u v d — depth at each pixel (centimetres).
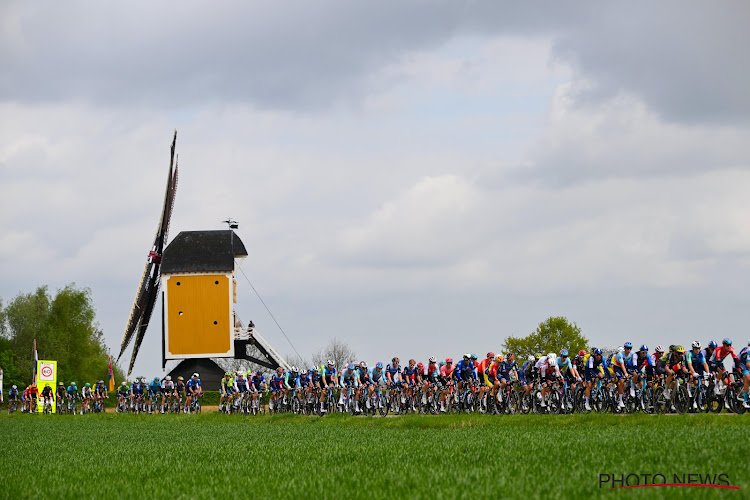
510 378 4034
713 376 3291
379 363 4619
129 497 1820
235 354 10056
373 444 2820
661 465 1777
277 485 1856
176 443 3416
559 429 3000
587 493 1523
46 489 2003
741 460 1795
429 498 1562
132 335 11050
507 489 1590
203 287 9575
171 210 10962
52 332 13612
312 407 5250
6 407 10250
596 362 3675
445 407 4381
